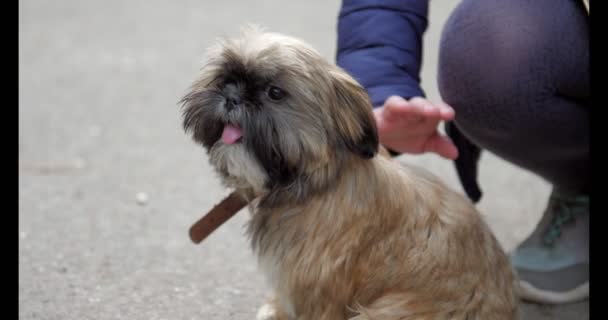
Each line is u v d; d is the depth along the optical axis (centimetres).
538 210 472
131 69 822
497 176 537
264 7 1074
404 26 338
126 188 514
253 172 268
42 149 591
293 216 277
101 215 463
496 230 440
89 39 942
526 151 336
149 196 501
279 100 257
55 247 411
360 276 279
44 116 675
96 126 653
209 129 273
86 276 376
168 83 775
